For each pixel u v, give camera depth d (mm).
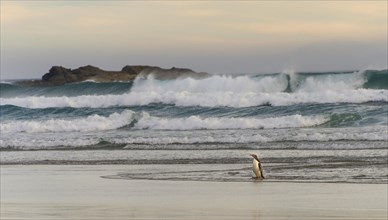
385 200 36000
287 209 33312
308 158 58125
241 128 89312
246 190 41281
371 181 43938
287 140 72375
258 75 130000
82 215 32188
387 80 123188
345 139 71562
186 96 115062
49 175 52125
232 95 111500
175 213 32562
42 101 124000
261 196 38375
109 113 116500
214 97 112875
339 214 31516
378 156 57875
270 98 108750
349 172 48562
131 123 96812
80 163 60438
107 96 121812
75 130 95500
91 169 55812
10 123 98375
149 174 51250
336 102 105938
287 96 107625
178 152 66438
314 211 32531
